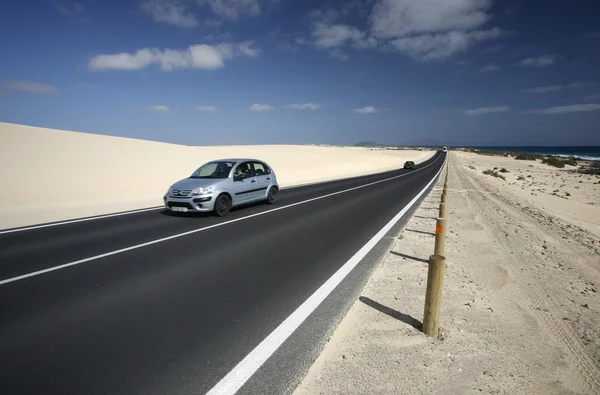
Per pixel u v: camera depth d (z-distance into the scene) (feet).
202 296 13.50
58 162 59.67
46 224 27.66
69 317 11.69
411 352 9.66
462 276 16.10
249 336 10.52
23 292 13.83
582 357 9.81
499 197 53.52
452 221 30.25
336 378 8.51
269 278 15.49
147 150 88.74
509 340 10.57
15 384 8.17
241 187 33.65
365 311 12.19
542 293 14.75
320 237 23.31
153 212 33.63
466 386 8.30
